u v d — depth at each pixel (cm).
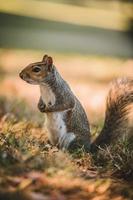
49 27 5788
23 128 1204
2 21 5775
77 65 3659
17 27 5522
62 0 8119
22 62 3681
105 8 7519
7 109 1546
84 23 6312
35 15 6419
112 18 6700
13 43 4569
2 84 2639
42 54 4141
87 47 4722
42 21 6091
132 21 5916
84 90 2780
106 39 5334
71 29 5834
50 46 4594
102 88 2864
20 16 6184
